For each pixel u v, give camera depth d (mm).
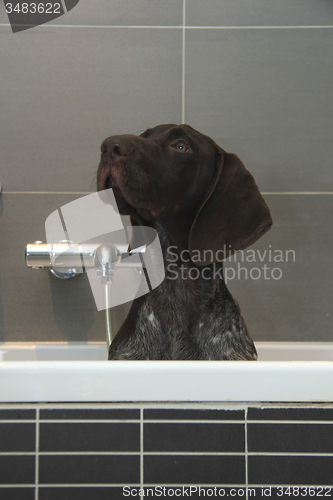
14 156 1720
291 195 1723
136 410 735
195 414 736
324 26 1758
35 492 722
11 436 728
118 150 1024
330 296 1705
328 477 730
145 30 1752
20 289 1686
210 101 1735
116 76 1741
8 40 1749
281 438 734
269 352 1579
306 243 1718
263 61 1747
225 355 1134
